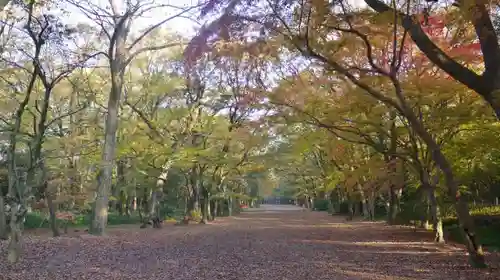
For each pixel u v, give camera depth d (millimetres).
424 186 17516
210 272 10398
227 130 25844
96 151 23219
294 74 12867
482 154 17266
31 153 13055
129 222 34469
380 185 23516
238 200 54281
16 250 11547
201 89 24812
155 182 27859
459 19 9625
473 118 13438
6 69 17188
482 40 7766
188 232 23594
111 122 21797
